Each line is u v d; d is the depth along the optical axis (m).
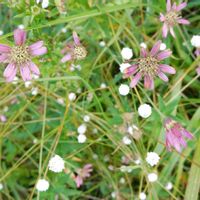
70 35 0.24
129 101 0.24
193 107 0.25
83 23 0.24
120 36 0.25
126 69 0.18
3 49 0.18
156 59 0.18
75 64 0.21
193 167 0.22
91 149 0.24
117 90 0.23
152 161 0.20
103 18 0.23
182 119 0.22
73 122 0.23
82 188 0.26
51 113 0.24
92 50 0.24
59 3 0.21
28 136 0.25
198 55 0.21
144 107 0.19
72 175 0.22
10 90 0.24
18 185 0.26
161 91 0.24
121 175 0.24
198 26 0.25
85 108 0.22
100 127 0.23
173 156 0.22
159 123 0.21
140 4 0.21
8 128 0.24
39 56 0.20
